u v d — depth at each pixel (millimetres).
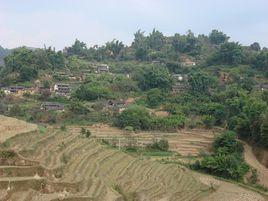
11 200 44188
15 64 168500
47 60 176875
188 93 150875
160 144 107875
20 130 67500
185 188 76750
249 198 78438
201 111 134500
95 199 50875
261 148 103438
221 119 128875
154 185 70062
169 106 137625
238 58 179000
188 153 106188
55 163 58188
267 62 170875
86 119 127688
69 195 48906
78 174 57312
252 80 158375
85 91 147125
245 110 118375
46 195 47312
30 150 58750
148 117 125562
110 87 155875
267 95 134750
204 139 116188
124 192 61844
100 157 73812
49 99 145125
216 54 186750
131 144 105688
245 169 93375
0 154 54031
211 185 83375
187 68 185500
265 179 90812
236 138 110062
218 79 165500
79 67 186875
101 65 193875
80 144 76000
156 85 158875
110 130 119750
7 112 127375
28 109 131375
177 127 125250
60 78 166250
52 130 77875
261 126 101375
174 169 86562
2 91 146375
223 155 96438
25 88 151625
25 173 51500
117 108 135250
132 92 156125
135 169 76625
